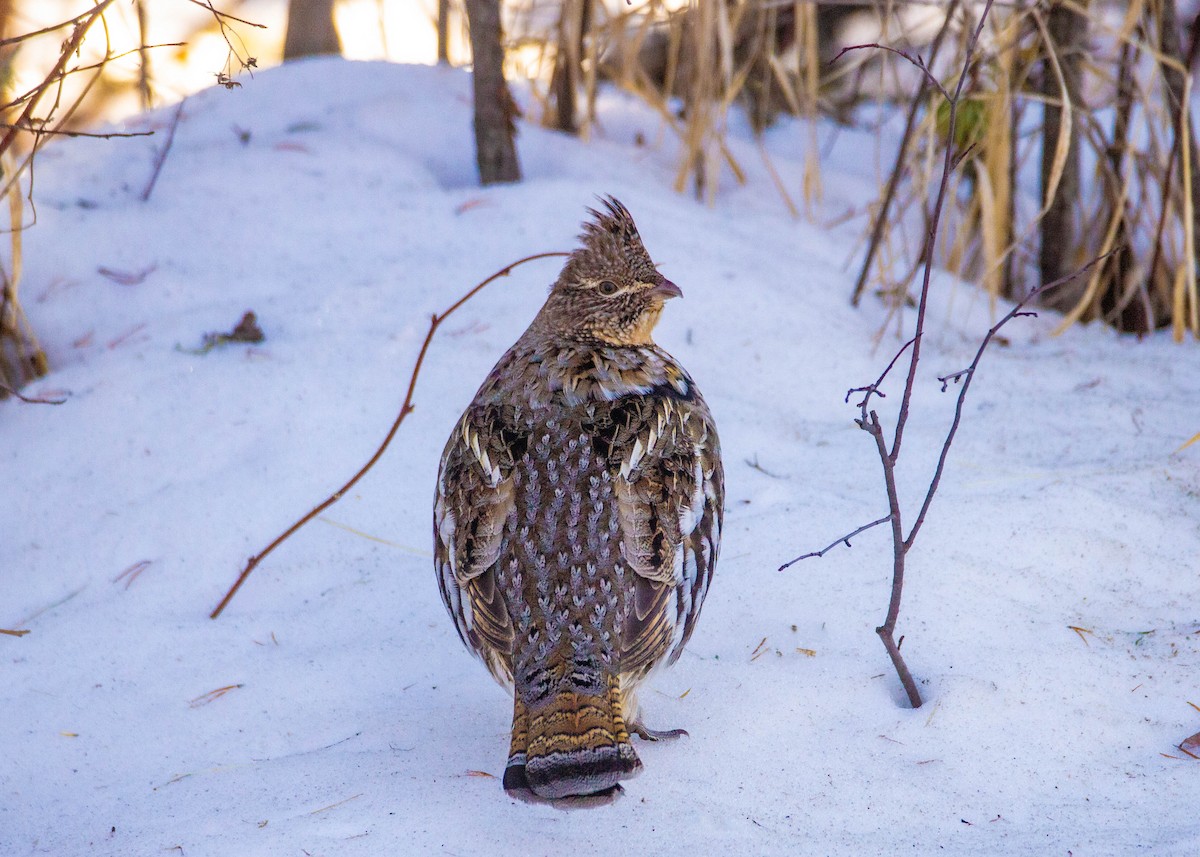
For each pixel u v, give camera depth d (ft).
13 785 18.26
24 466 25.34
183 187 32.99
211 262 30.63
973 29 34.14
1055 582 21.34
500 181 33.94
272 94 37.50
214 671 20.44
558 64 37.73
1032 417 26.71
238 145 35.19
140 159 34.32
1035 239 35.86
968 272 34.42
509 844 16.16
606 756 15.62
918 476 24.49
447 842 16.16
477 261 30.50
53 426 26.17
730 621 20.71
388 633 21.15
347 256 30.94
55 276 30.01
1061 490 23.49
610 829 16.42
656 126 40.09
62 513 24.30
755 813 16.67
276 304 29.32
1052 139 32.63
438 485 18.90
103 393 26.81
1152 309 32.91
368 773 17.62
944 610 20.58
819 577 21.49
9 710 19.80
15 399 26.99
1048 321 32.58
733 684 19.20
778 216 35.65
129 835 16.58
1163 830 16.08
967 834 16.20
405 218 32.22
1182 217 32.24
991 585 21.16
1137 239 33.86
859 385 28.17
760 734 18.13
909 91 44.01
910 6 44.78
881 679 19.25
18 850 16.71
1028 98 31.99
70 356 28.53
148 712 19.60
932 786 17.11
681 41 40.16
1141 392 28.19
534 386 18.80
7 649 21.26
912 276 29.45
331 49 43.01
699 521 18.20
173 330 28.60
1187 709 18.48
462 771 17.63
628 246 20.06
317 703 19.56
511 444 17.94
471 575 17.19
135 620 21.83
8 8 27.32
